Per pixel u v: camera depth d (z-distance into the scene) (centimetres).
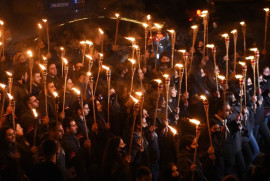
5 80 1244
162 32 1681
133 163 931
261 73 1321
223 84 1089
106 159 858
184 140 893
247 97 1221
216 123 984
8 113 972
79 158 919
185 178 862
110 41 1709
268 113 1252
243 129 1077
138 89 1163
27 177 856
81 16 1858
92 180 934
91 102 1080
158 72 1284
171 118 1094
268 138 1234
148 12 1958
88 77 1150
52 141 823
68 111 1052
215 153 980
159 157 1011
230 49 1869
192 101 1236
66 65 1025
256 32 1942
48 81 1148
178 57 1461
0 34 1345
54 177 767
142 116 959
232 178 753
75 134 998
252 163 1173
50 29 1773
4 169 828
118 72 1255
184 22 1919
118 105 1144
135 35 1805
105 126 1045
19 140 909
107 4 2009
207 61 1390
